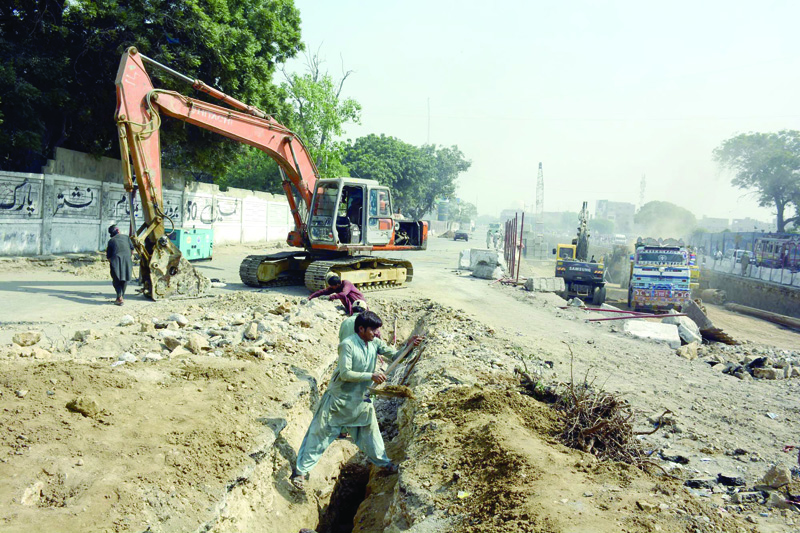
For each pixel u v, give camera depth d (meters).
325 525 5.53
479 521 3.69
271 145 14.35
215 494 4.19
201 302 11.55
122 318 8.55
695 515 3.70
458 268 25.86
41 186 16.64
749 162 47.41
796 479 5.13
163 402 5.23
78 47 17.53
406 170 64.88
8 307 10.18
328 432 5.26
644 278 19.77
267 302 11.41
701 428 6.77
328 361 7.88
